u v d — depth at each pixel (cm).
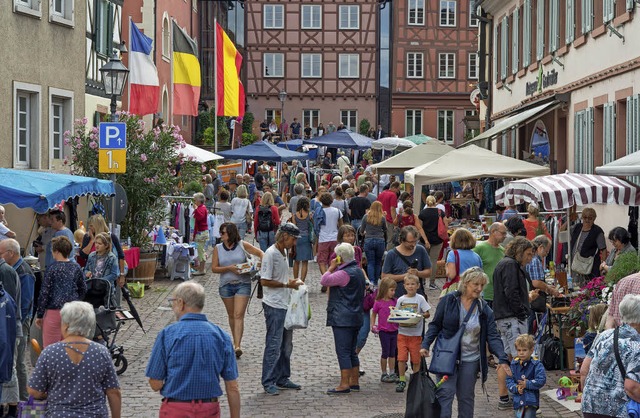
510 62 3597
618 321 980
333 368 1453
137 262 2198
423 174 2353
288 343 1320
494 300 1247
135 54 2653
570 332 1416
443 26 7175
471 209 3284
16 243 1222
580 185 1691
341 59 7194
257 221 2412
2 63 2264
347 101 7200
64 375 810
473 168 2358
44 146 2472
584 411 828
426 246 2256
